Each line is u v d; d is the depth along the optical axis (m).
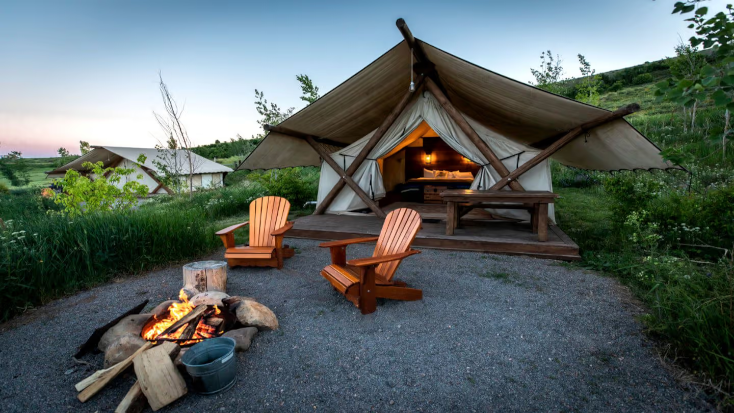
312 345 2.43
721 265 2.72
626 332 2.50
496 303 3.06
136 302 3.32
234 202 9.05
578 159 6.82
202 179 17.34
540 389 1.93
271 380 2.05
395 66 5.38
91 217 4.40
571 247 4.26
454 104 6.87
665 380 1.96
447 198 4.90
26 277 3.27
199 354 2.01
